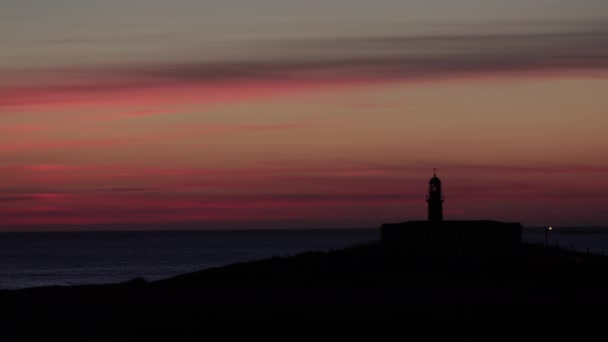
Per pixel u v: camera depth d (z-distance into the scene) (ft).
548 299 244.22
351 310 227.61
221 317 218.38
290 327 206.59
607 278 290.56
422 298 248.32
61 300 238.07
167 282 293.43
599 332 200.95
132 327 206.18
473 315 220.02
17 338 188.34
